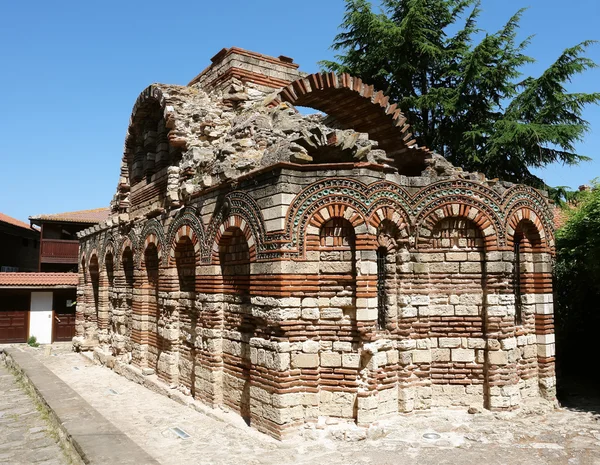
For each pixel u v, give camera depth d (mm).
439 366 11953
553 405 12672
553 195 24219
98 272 24484
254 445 10234
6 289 30750
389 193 11531
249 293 12023
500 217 12109
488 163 24969
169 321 15359
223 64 16453
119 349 19562
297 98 14688
